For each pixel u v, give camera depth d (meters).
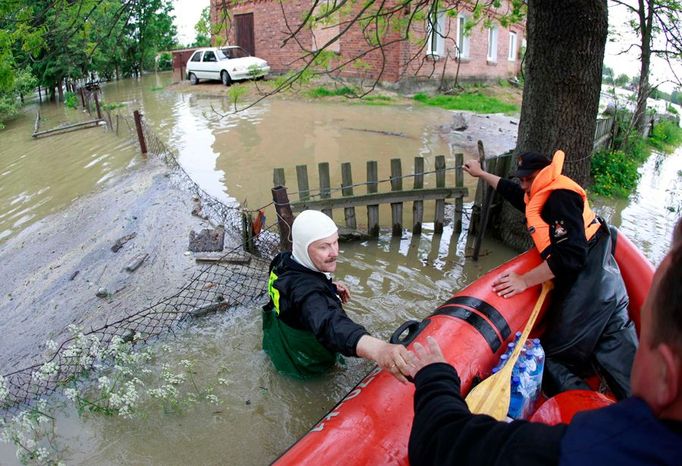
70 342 4.34
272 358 3.84
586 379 3.35
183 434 3.28
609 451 0.90
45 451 3.08
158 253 5.76
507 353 3.07
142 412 3.47
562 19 5.15
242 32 20.25
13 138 13.91
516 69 24.03
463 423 1.18
